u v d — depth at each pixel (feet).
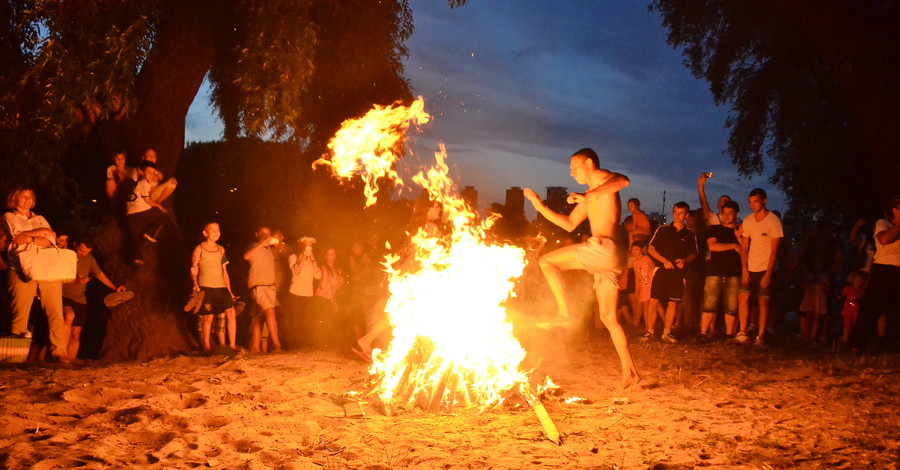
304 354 30.17
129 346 33.22
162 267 34.58
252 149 50.67
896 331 34.71
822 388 23.27
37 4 28.35
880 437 17.39
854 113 48.37
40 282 27.86
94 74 29.07
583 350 31.99
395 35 44.78
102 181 33.91
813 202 52.95
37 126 30.81
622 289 40.04
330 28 41.93
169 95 34.45
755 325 38.06
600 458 15.83
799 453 16.21
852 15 46.60
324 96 45.73
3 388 21.11
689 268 39.11
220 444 16.56
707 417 19.38
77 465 14.71
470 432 17.89
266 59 32.12
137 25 29.43
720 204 36.81
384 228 45.93
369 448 16.48
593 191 21.93
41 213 34.19
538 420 18.89
